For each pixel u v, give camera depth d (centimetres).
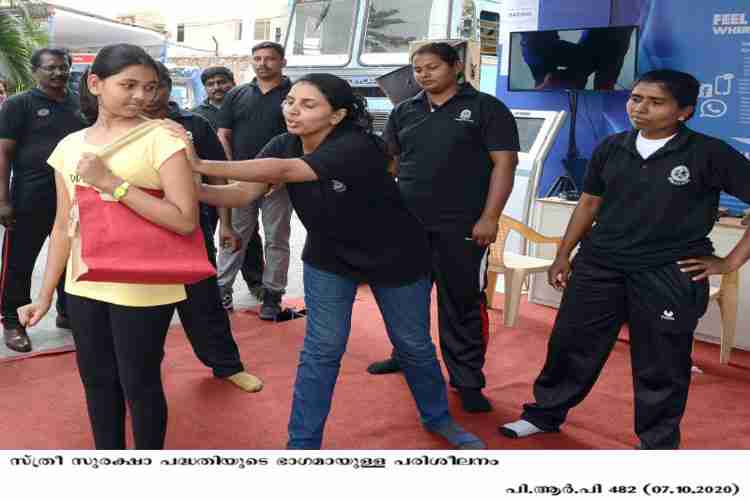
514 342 437
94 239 187
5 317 393
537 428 301
